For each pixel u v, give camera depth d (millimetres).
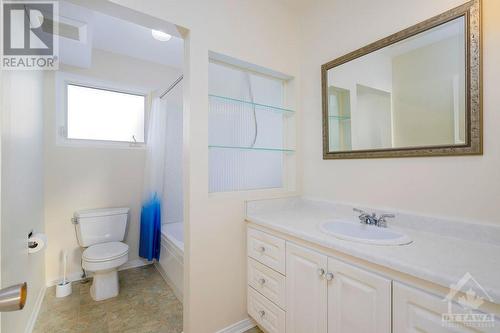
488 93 1050
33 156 1695
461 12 1102
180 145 2918
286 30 1905
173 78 2912
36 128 1810
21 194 1339
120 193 2559
